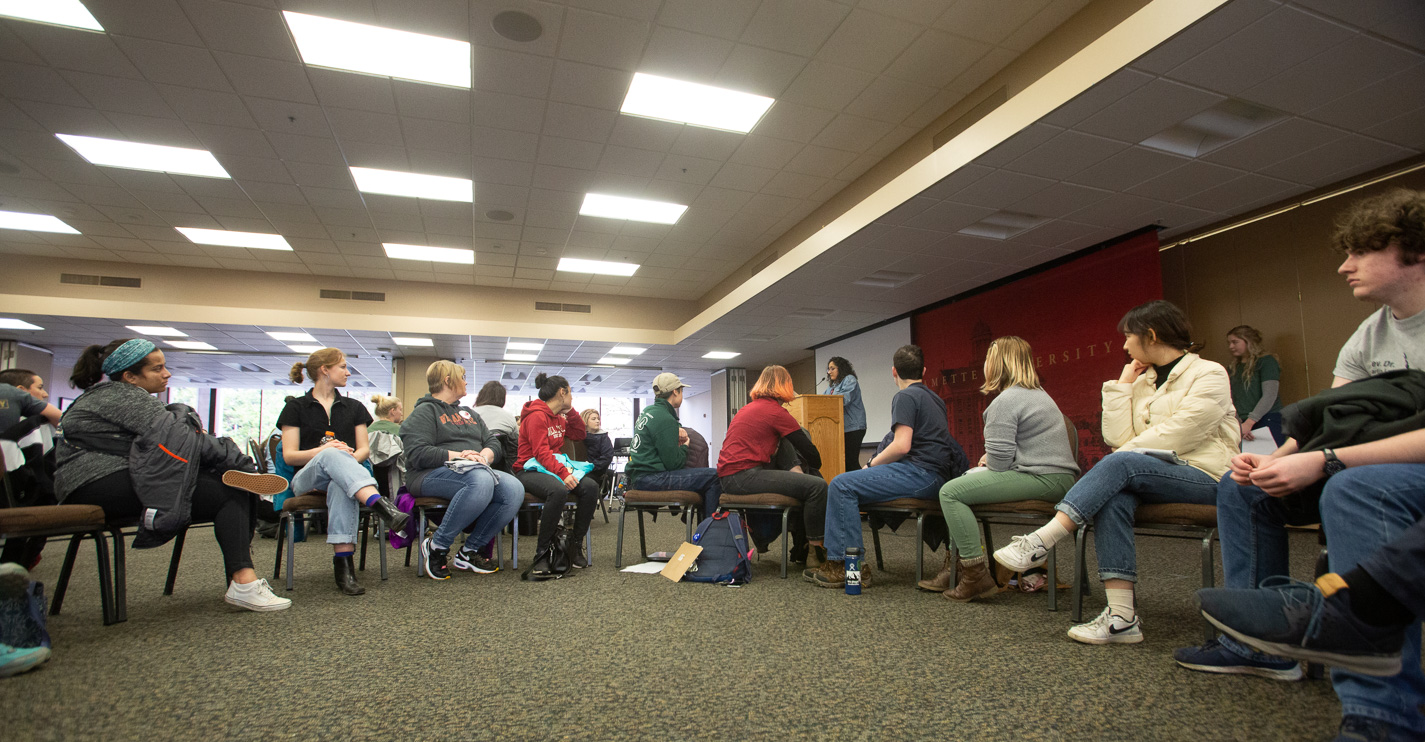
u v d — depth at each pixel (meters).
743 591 2.59
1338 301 5.20
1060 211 5.85
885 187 5.93
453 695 1.40
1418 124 4.34
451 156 6.47
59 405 12.30
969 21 4.68
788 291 8.50
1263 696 1.35
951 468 2.69
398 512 2.74
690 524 3.62
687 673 1.54
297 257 9.46
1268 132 4.45
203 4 4.30
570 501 3.47
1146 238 6.27
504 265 10.02
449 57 4.93
